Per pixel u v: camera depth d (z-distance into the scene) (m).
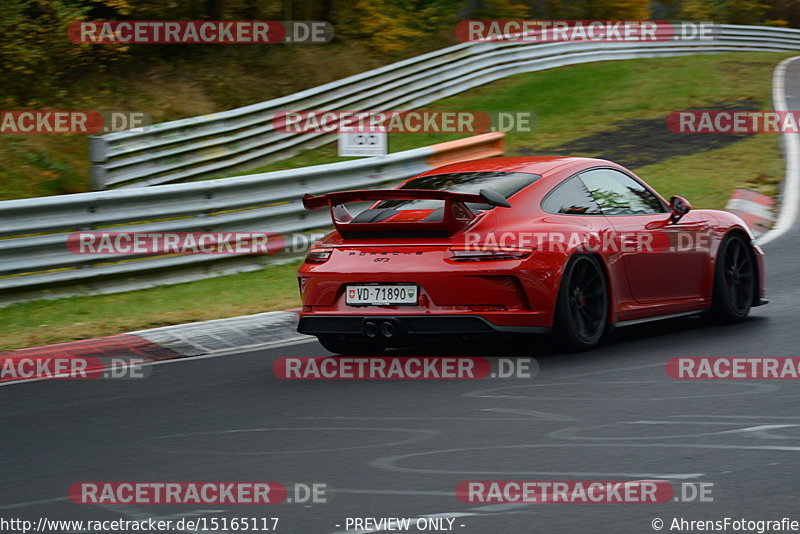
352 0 91.38
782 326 27.36
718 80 92.44
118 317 32.50
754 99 84.19
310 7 88.19
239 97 72.12
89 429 20.02
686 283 27.30
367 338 24.23
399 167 49.06
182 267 38.91
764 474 14.88
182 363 27.02
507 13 112.00
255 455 17.30
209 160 57.91
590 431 17.81
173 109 65.94
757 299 29.25
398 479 15.45
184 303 34.81
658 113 78.75
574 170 26.03
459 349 26.61
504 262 23.16
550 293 23.55
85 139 58.03
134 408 21.83
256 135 61.97
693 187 54.75
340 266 24.47
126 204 38.00
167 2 73.00
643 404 19.61
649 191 27.77
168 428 19.77
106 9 73.44
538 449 16.80
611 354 24.61
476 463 16.16
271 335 30.20
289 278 39.06
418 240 23.98
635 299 25.92
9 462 17.61
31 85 62.31
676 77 92.50
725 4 157.88
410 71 79.00
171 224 38.81
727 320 28.39
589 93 85.81
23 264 35.22
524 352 25.44
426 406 20.41
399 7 98.06
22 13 63.38
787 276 35.75
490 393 21.20
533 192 24.75
